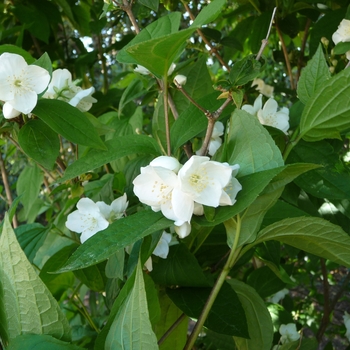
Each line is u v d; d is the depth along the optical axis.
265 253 0.39
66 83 0.33
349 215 0.37
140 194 0.21
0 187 0.59
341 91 0.26
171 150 0.29
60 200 0.60
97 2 0.71
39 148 0.29
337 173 0.32
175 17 0.27
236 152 0.23
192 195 0.20
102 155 0.28
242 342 0.32
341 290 0.56
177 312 0.32
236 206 0.21
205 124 0.29
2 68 0.27
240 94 0.24
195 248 0.33
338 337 0.83
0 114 0.29
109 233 0.20
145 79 0.35
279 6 0.53
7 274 0.20
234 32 0.59
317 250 0.26
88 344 0.40
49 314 0.20
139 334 0.18
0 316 0.22
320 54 0.30
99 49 0.69
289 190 0.35
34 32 0.57
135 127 0.50
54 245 0.50
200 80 0.38
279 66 0.84
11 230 0.19
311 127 0.28
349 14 0.40
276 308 0.50
